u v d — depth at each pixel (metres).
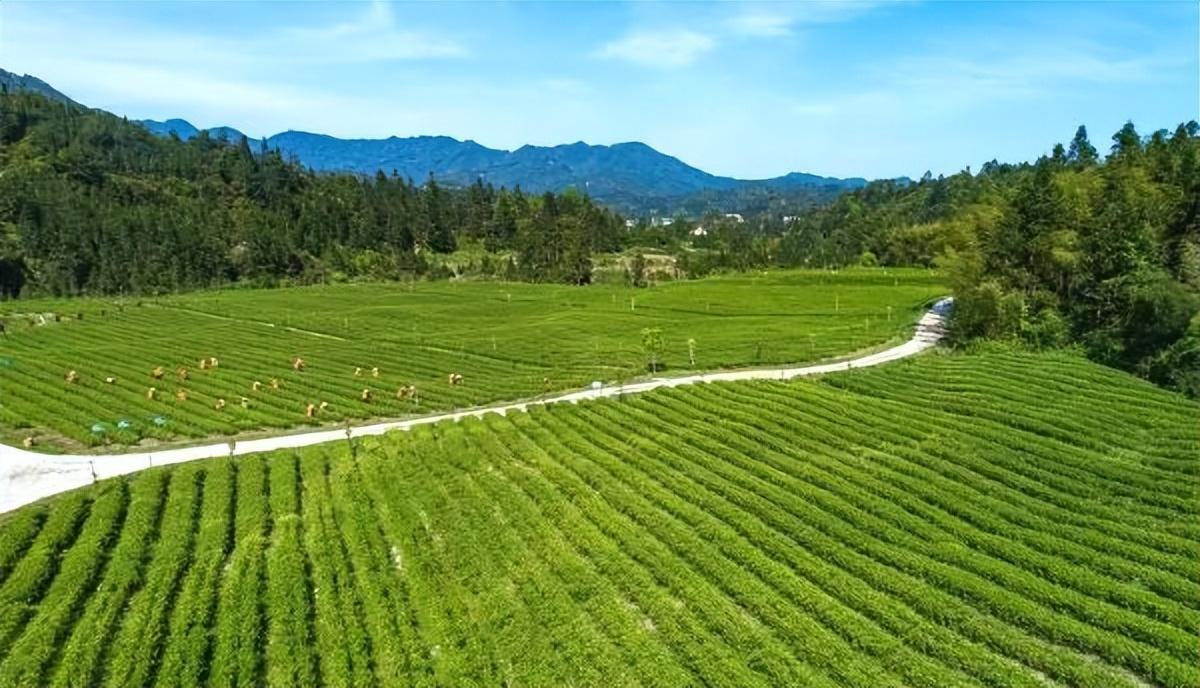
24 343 128.25
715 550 47.16
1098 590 40.31
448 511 54.84
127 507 57.62
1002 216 110.31
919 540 46.25
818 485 55.22
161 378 101.06
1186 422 61.53
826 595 42.12
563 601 42.50
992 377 76.56
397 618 42.03
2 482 64.50
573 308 164.00
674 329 130.62
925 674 35.12
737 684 35.16
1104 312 94.12
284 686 37.09
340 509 55.78
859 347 105.56
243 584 45.31
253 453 69.12
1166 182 102.44
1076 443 59.69
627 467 59.56
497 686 36.69
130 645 39.78
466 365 110.56
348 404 88.62
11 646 41.00
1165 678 33.91
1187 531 45.47
